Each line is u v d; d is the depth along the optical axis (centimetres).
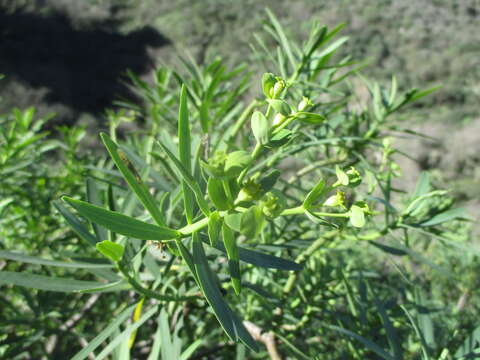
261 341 37
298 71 40
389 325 30
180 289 32
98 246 21
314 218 20
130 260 26
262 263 23
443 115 462
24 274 23
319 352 46
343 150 45
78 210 18
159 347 28
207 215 20
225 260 34
